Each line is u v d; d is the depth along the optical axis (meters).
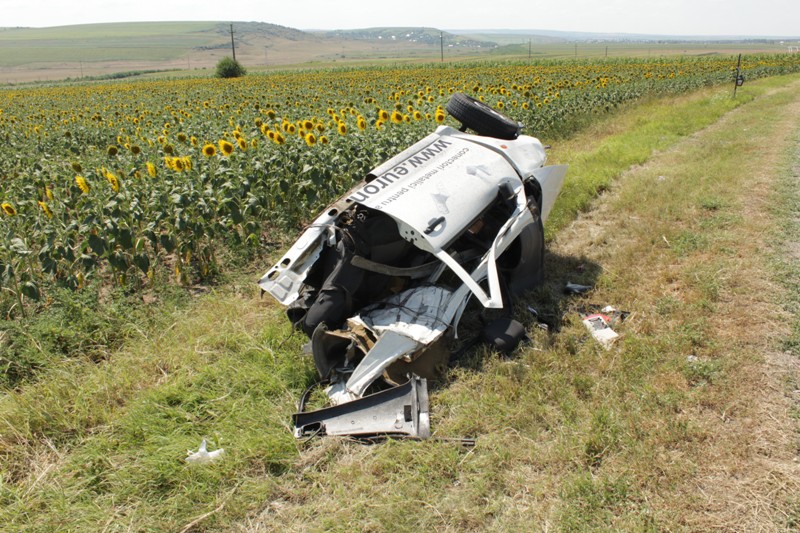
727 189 8.92
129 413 4.12
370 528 3.17
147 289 6.70
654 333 4.93
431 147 5.78
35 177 9.20
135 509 3.35
